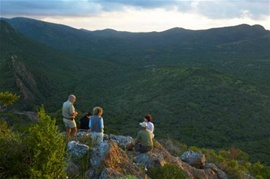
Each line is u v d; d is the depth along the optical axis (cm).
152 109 12900
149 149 1120
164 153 1173
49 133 631
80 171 795
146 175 862
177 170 952
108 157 824
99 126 1083
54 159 626
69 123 1136
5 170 610
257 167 3008
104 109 13612
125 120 9781
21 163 613
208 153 1872
